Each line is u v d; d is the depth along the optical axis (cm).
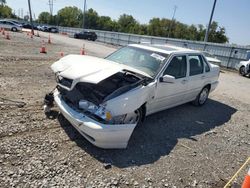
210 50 2619
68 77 420
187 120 619
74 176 341
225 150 493
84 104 416
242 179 402
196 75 660
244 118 717
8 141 396
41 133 436
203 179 386
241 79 1683
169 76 513
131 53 586
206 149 483
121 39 4238
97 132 383
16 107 529
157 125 555
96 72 420
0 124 444
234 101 908
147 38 3641
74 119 407
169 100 582
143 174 371
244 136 580
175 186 358
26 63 1026
